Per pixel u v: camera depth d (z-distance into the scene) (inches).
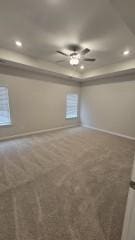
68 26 86.4
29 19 79.7
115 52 126.4
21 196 65.6
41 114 186.9
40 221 52.2
